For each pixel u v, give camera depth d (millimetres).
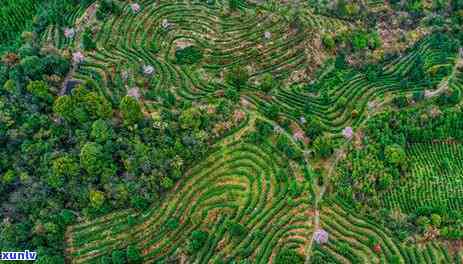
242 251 81812
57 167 84438
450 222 84562
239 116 97125
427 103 101375
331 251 81625
